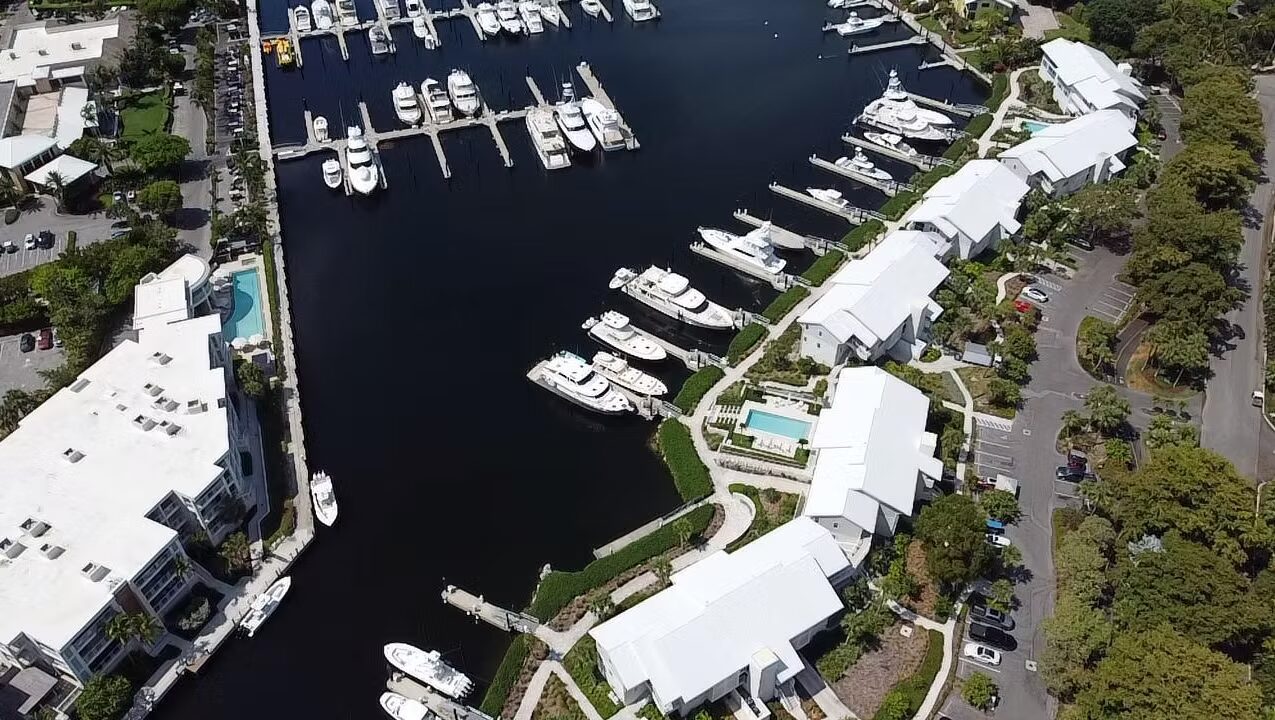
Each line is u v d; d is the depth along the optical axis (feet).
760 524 476.54
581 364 574.15
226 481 469.98
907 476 467.52
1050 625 402.11
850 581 443.32
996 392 538.06
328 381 589.32
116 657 414.82
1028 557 455.63
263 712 415.64
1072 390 552.82
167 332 552.00
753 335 606.96
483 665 428.97
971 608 431.02
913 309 585.63
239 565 457.27
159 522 450.71
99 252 640.99
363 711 414.00
